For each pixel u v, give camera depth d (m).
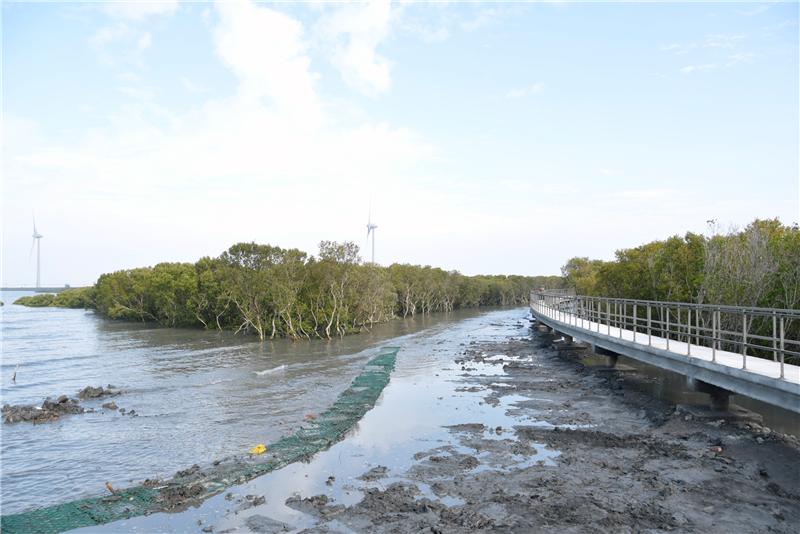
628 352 28.53
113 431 24.55
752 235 31.30
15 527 14.29
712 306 19.92
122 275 112.19
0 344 63.81
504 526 12.59
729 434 18.73
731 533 11.85
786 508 13.03
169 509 15.02
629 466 16.48
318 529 13.13
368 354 50.16
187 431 24.11
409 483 15.89
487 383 32.16
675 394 25.88
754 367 18.28
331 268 68.88
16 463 20.31
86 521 14.46
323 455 19.25
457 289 138.25
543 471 16.31
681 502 13.59
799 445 17.11
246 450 20.72
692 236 40.16
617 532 12.08
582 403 25.72
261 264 74.19
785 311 15.76
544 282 198.50
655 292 42.19
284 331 70.44
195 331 82.19
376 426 22.91
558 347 47.28
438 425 22.58
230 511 14.61
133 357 51.12
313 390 32.59
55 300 197.00
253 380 37.03
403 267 118.81
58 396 32.88
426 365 41.25
